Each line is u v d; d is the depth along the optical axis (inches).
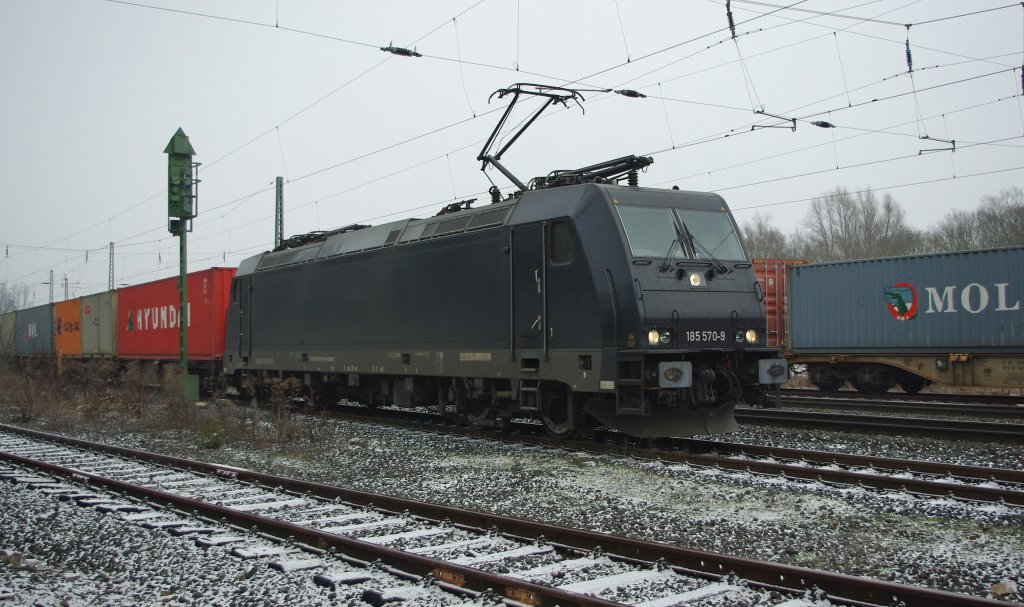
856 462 429.7
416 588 237.5
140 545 298.4
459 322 571.5
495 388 560.7
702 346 473.7
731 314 489.7
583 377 474.9
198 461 499.2
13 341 1707.7
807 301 968.3
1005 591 227.5
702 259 491.5
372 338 665.0
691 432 469.4
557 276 494.3
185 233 871.1
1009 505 329.7
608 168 528.1
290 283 794.2
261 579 251.6
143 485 428.5
